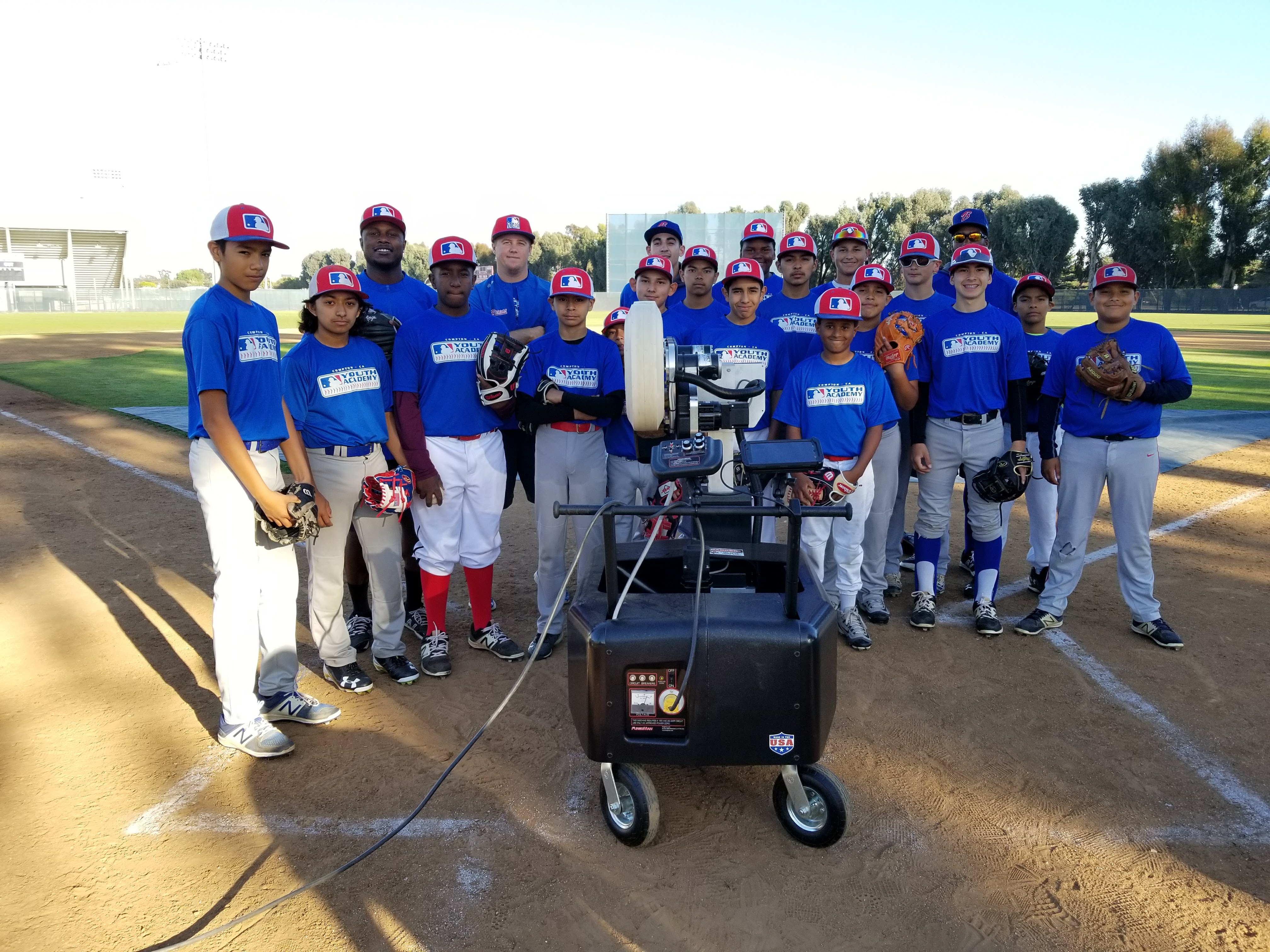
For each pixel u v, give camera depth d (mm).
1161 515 7660
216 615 3584
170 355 22219
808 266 5441
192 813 3238
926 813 3277
